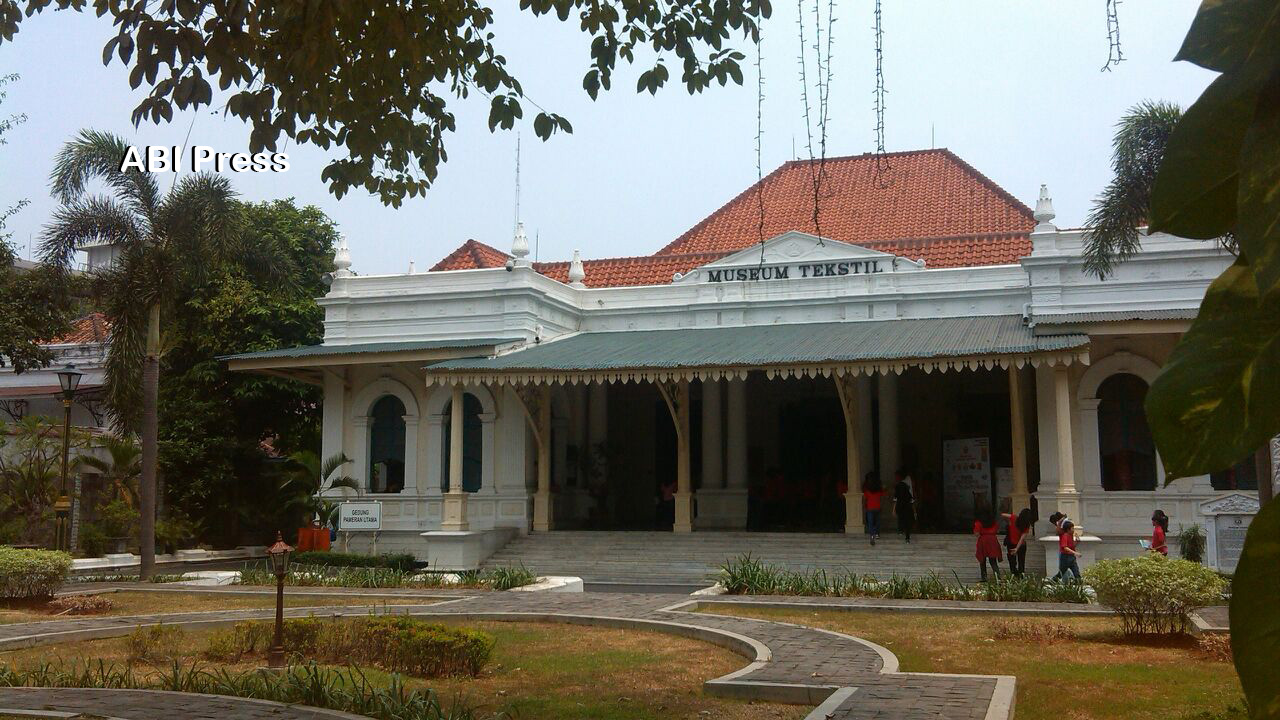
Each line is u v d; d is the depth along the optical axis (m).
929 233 28.11
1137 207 16.66
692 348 23.69
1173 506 21.59
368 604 16.53
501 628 13.72
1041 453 22.53
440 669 10.20
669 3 8.62
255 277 24.45
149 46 7.50
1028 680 9.73
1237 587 1.16
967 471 23.70
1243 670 1.14
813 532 24.58
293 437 32.19
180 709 8.00
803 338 23.70
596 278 30.67
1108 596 12.33
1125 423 22.61
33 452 26.70
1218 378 1.20
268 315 30.25
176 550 27.81
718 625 13.09
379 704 7.95
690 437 30.23
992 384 27.77
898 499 22.44
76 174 21.61
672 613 14.52
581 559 23.58
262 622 11.82
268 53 8.02
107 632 13.23
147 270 21.47
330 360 25.44
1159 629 12.48
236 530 30.92
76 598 16.94
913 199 29.95
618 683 9.75
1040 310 23.41
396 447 27.08
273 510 31.33
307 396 31.28
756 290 26.50
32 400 34.44
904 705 7.98
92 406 33.88
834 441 29.36
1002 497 22.20
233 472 30.38
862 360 20.72
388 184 9.37
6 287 24.70
